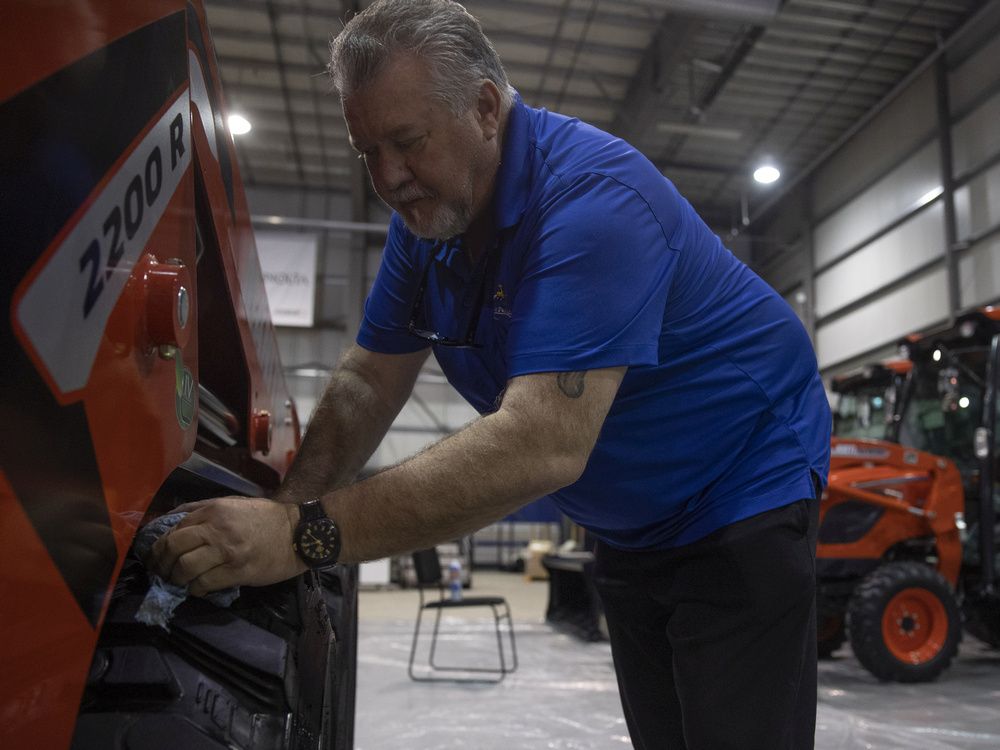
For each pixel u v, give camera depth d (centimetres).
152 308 55
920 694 378
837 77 1015
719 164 1255
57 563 43
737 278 112
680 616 110
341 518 73
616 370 85
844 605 434
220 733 55
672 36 897
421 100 84
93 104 48
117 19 51
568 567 595
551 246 86
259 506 72
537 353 82
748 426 108
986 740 292
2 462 38
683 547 110
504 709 351
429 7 87
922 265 1008
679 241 96
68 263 45
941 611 410
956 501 442
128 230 53
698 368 105
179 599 65
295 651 73
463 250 106
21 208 41
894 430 497
